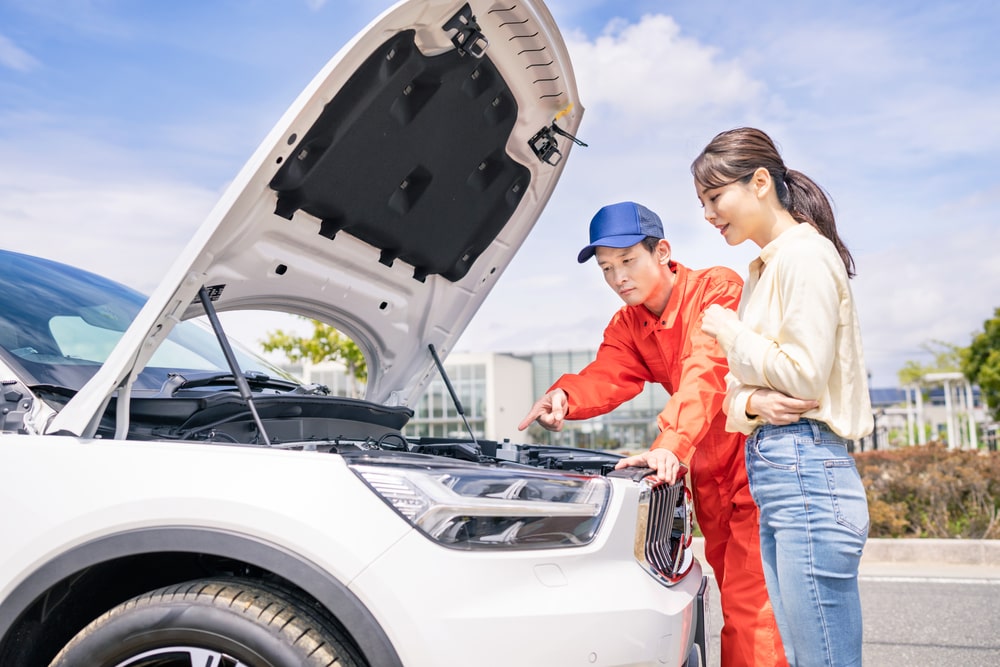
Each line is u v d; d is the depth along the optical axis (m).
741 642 2.69
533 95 2.76
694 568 2.50
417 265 3.07
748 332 2.02
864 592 5.10
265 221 2.45
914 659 3.68
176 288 1.98
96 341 2.52
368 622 1.70
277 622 1.73
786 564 2.01
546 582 1.79
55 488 1.84
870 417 2.02
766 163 2.11
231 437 2.28
